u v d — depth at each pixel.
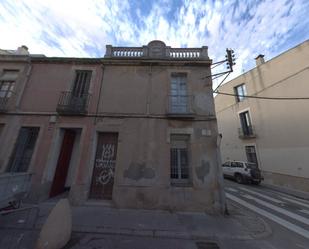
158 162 6.68
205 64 7.83
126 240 4.06
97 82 7.82
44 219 4.95
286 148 12.38
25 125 7.22
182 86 7.91
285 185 12.19
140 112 7.35
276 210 6.91
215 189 6.33
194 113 7.05
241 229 4.82
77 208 5.90
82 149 6.89
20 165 6.95
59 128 7.23
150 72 7.91
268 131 13.82
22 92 7.66
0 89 7.94
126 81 7.83
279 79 13.19
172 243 4.01
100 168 6.97
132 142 6.95
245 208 6.98
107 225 4.75
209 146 6.80
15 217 5.01
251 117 15.38
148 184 6.43
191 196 6.27
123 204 6.19
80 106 7.27
